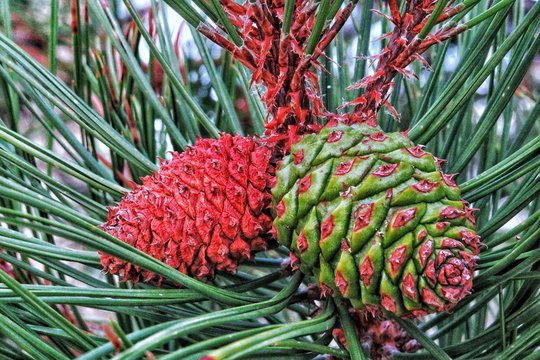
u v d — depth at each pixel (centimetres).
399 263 31
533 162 36
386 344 38
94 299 31
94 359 26
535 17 35
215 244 34
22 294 28
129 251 30
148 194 34
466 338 43
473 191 36
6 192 28
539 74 63
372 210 32
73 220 29
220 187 34
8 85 40
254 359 32
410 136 36
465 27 34
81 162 42
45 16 70
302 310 41
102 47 52
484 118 38
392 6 34
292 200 33
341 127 34
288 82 34
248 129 68
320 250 33
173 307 37
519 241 33
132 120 45
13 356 34
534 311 35
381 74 34
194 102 40
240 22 34
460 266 31
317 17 31
